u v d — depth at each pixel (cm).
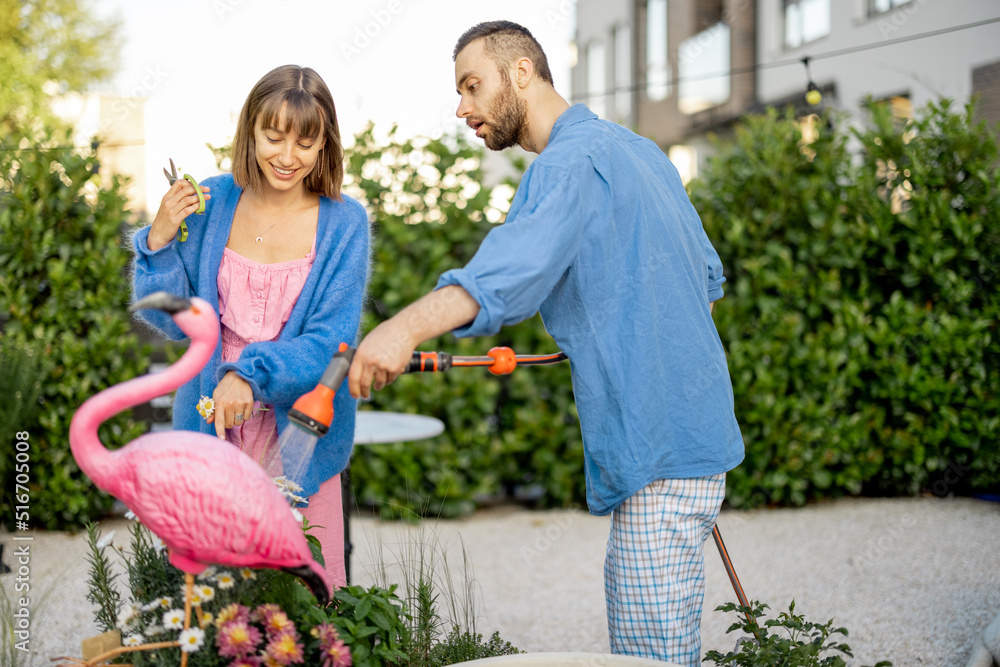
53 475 403
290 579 159
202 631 145
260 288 200
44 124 439
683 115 1285
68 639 278
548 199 160
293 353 183
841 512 440
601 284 173
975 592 320
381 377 149
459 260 477
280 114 184
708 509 188
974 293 455
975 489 459
